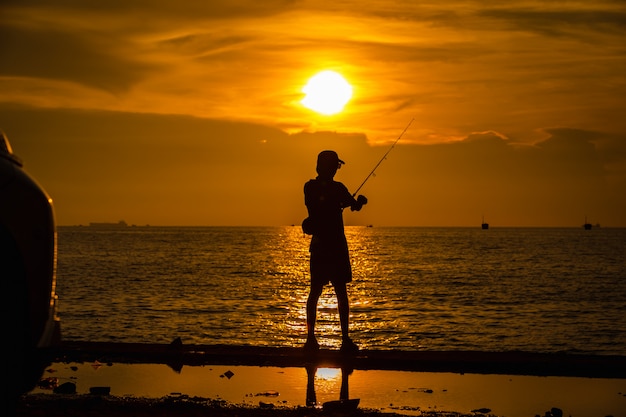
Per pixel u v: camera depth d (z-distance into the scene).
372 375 10.32
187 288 59.59
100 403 8.27
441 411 8.34
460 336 33.97
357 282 69.88
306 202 11.50
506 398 9.02
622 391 9.43
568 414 8.27
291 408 8.27
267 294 54.59
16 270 5.93
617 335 35.75
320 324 36.00
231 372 10.20
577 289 63.41
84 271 83.00
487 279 75.38
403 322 38.41
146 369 10.55
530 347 31.55
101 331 32.88
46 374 10.08
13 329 5.97
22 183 6.05
